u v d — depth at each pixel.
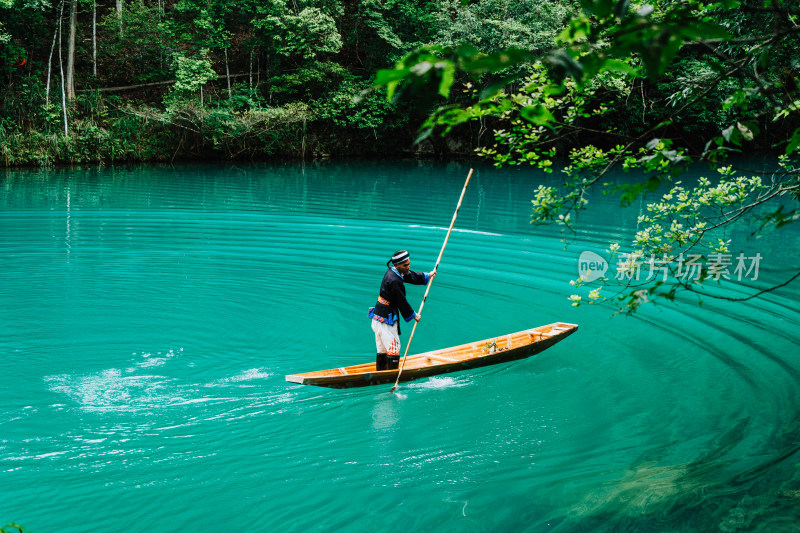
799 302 9.84
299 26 30.42
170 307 9.60
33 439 5.73
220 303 9.84
